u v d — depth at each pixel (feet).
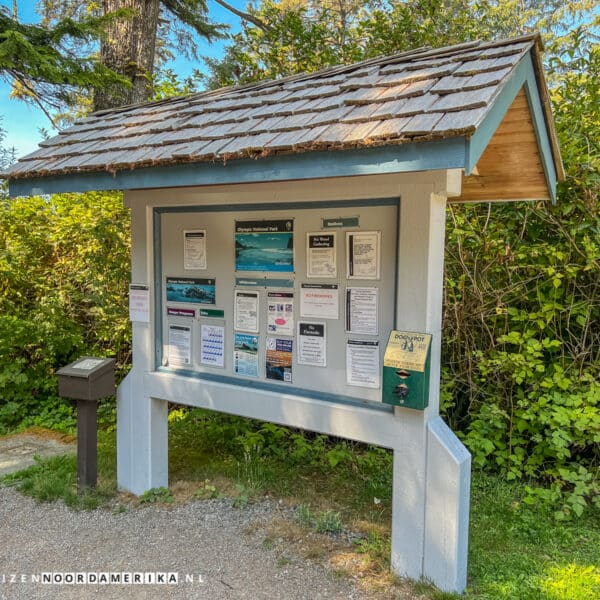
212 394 9.86
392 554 8.22
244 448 13.76
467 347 13.05
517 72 6.77
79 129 10.97
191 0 25.75
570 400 11.03
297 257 8.87
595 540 9.70
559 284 11.46
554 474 11.29
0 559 8.73
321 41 18.24
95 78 17.66
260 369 9.44
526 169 9.14
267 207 9.08
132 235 10.65
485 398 12.91
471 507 10.71
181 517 10.20
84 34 17.30
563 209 11.39
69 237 17.26
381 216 8.01
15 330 16.60
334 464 12.25
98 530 9.68
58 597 7.73
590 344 12.01
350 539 9.42
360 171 5.99
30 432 15.92
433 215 7.54
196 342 10.25
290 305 9.02
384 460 13.28
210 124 8.36
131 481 11.12
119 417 11.20
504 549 9.18
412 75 7.45
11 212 18.16
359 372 8.36
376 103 6.83
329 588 7.91
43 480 11.66
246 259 9.46
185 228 10.19
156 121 9.77
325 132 6.32
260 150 6.55
